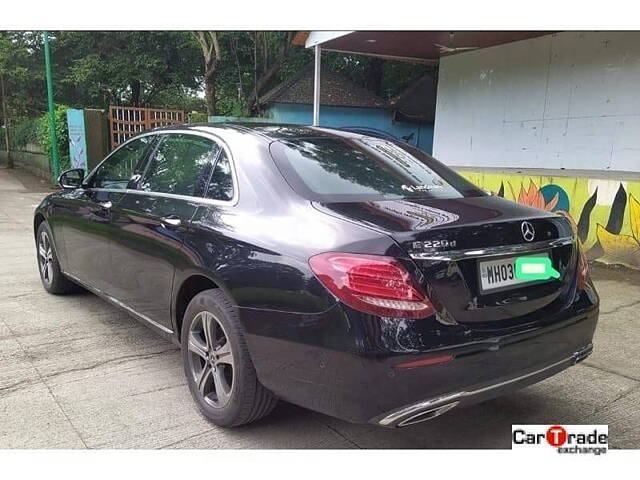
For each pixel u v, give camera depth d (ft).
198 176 11.46
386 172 10.84
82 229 15.03
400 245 7.92
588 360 13.56
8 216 36.65
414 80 58.18
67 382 11.86
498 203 10.30
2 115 92.07
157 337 14.56
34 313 16.35
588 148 30.07
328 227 8.59
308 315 8.18
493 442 9.92
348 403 7.98
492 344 8.16
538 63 32.32
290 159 10.33
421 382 7.70
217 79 66.69
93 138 49.32
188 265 10.44
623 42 27.78
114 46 71.41
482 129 36.52
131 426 10.14
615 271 22.43
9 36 81.25
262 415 9.84
